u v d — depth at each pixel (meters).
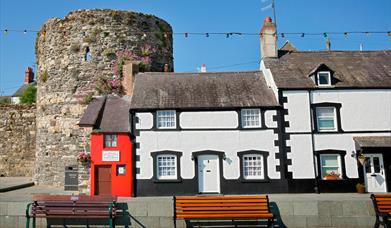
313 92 19.81
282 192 18.86
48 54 26.61
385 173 19.23
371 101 19.83
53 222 13.23
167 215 13.19
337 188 19.02
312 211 13.38
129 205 13.27
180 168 19.02
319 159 19.22
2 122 30.77
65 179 22.94
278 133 19.38
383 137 19.31
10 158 30.36
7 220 13.44
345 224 13.33
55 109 25.62
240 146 19.25
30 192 20.28
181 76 22.53
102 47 25.94
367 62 22.38
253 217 12.42
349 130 19.52
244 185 18.89
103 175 19.17
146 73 22.86
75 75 25.56
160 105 19.55
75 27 26.14
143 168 19.03
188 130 19.33
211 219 12.88
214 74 22.70
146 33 27.42
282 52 23.44
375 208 12.91
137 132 19.30
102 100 22.72
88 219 13.19
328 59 22.73
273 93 20.52
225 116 19.50
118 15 26.52
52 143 25.31
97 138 19.36
